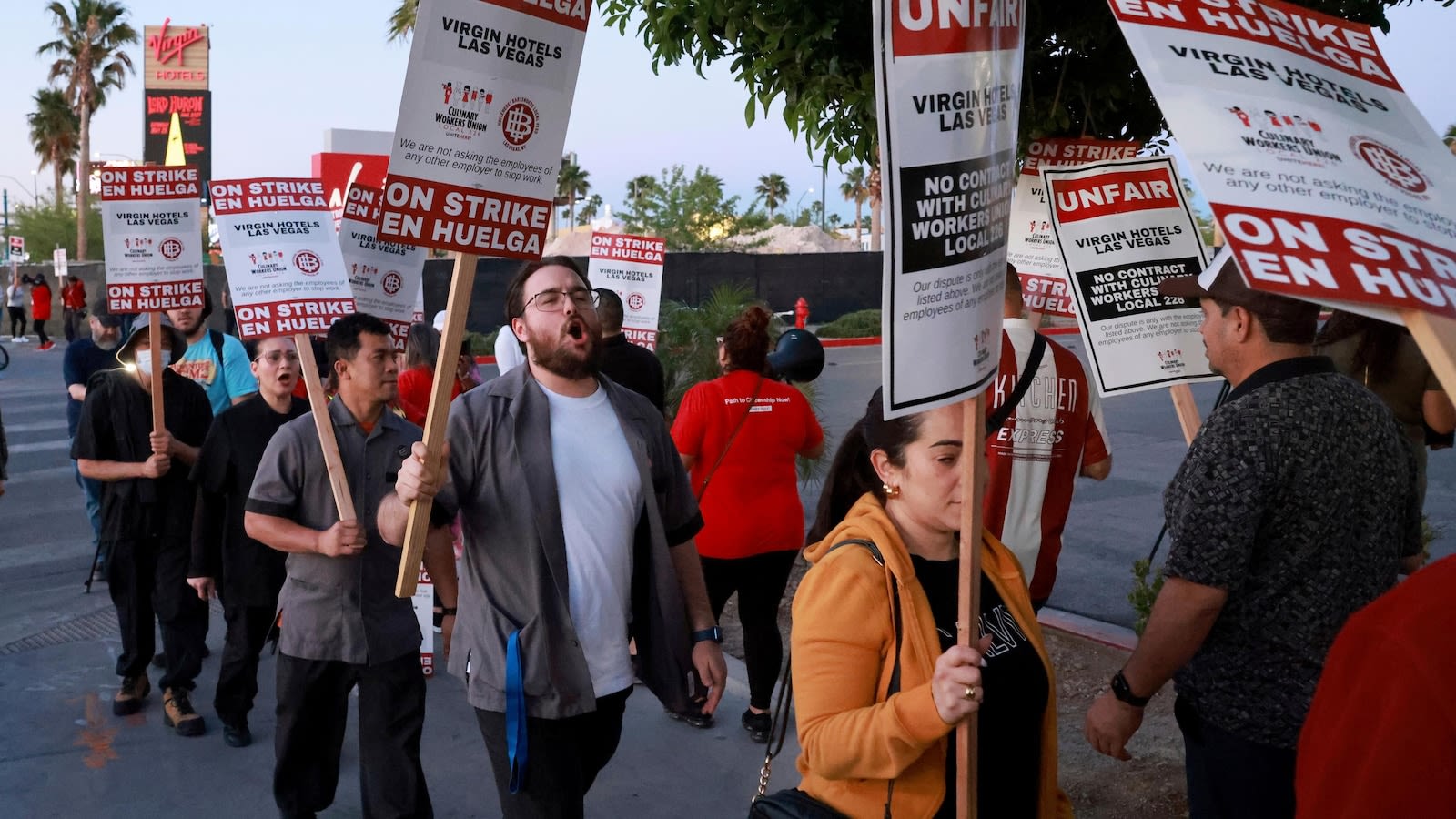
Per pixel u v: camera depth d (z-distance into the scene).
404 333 5.98
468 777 4.94
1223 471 2.49
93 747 5.30
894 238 1.94
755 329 5.10
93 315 7.71
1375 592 2.54
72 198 62.53
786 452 5.13
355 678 4.01
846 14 4.36
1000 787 2.33
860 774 2.20
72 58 57.75
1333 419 2.49
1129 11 1.68
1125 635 6.18
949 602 2.33
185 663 5.46
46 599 7.82
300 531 3.91
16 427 16.09
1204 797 2.71
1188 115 1.58
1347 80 1.77
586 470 3.19
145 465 5.34
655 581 3.26
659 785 4.82
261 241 4.90
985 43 1.99
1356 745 1.26
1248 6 1.77
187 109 38.03
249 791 4.85
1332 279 1.40
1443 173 1.67
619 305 6.03
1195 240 3.83
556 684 3.02
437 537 3.96
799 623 2.32
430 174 2.92
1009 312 4.28
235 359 6.93
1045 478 4.25
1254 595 2.54
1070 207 3.84
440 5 2.88
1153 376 3.82
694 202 33.56
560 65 3.04
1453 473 10.70
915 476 2.31
